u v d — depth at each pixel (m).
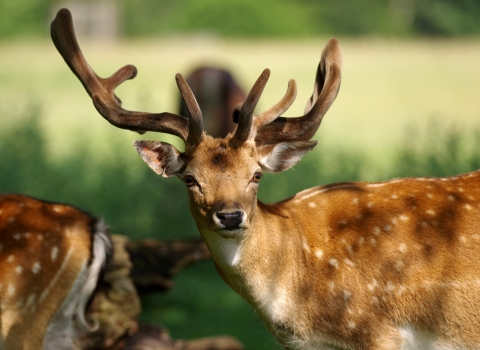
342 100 37.28
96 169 18.23
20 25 64.62
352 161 18.14
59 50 7.75
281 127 7.67
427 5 75.12
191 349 10.50
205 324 12.66
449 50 62.44
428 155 15.54
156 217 15.42
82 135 22.78
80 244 8.77
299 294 7.41
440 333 7.29
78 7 76.56
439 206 7.48
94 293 8.90
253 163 7.11
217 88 18.73
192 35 70.81
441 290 7.23
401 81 44.19
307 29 73.00
